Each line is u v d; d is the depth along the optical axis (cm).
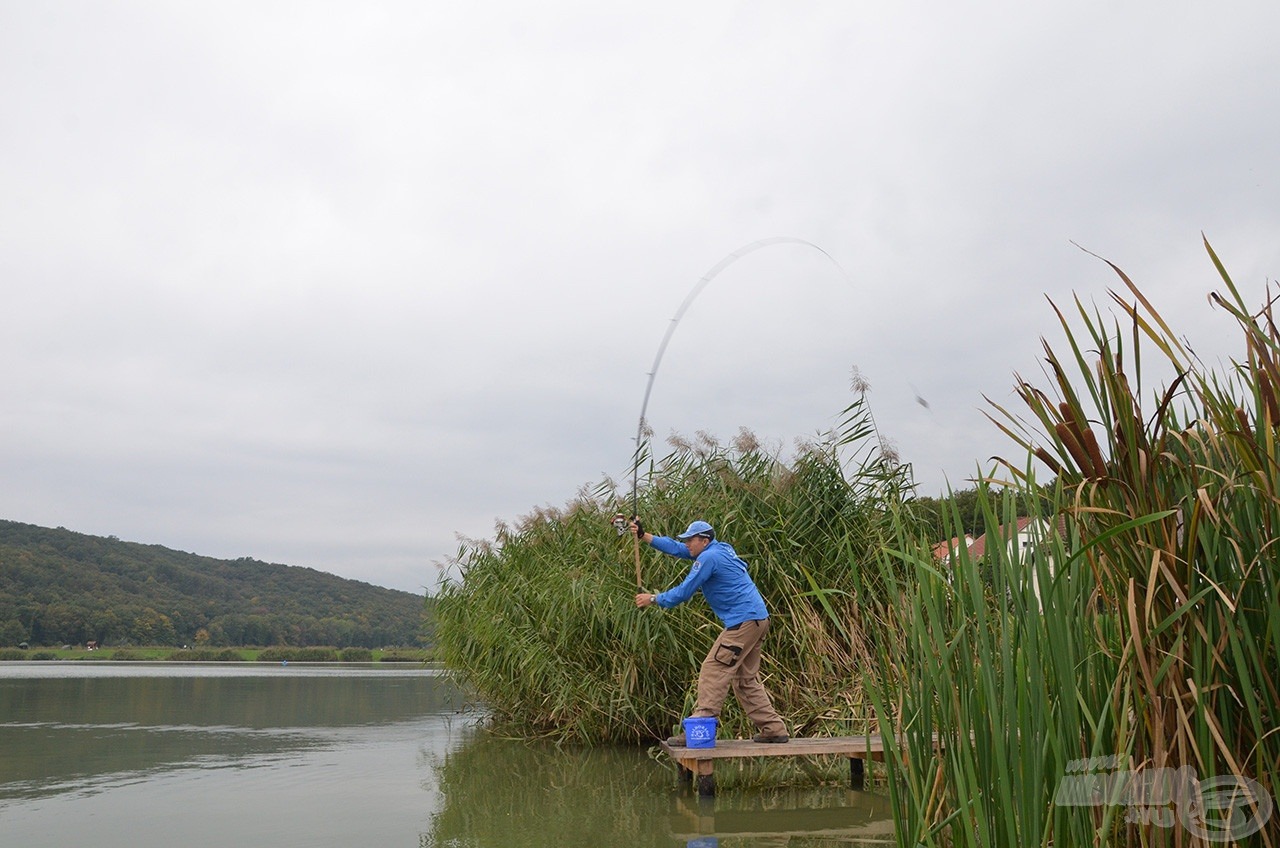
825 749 598
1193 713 213
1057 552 231
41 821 520
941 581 267
